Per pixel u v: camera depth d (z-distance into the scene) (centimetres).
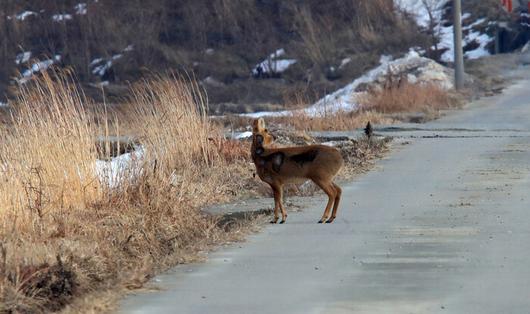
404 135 8850
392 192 5650
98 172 5309
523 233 4400
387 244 4222
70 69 6981
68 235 4294
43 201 4666
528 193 5491
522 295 3338
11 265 3575
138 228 4466
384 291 3419
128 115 8775
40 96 5625
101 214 4744
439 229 4531
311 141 7969
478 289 3428
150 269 3794
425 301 3278
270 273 3731
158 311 3216
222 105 17425
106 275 3703
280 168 4772
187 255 4034
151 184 5100
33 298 3381
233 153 6862
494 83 17362
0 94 18288
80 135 5325
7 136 5397
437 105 12838
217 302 3312
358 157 7169
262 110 16975
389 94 12900
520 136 8662
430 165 6756
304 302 3294
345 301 3297
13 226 4169
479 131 9212
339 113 10562
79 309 3256
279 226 4712
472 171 6412
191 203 5191
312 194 5634
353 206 5219
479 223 4656
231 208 5300
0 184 4638
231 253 4112
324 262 3900
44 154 5059
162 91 7488
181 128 6681
